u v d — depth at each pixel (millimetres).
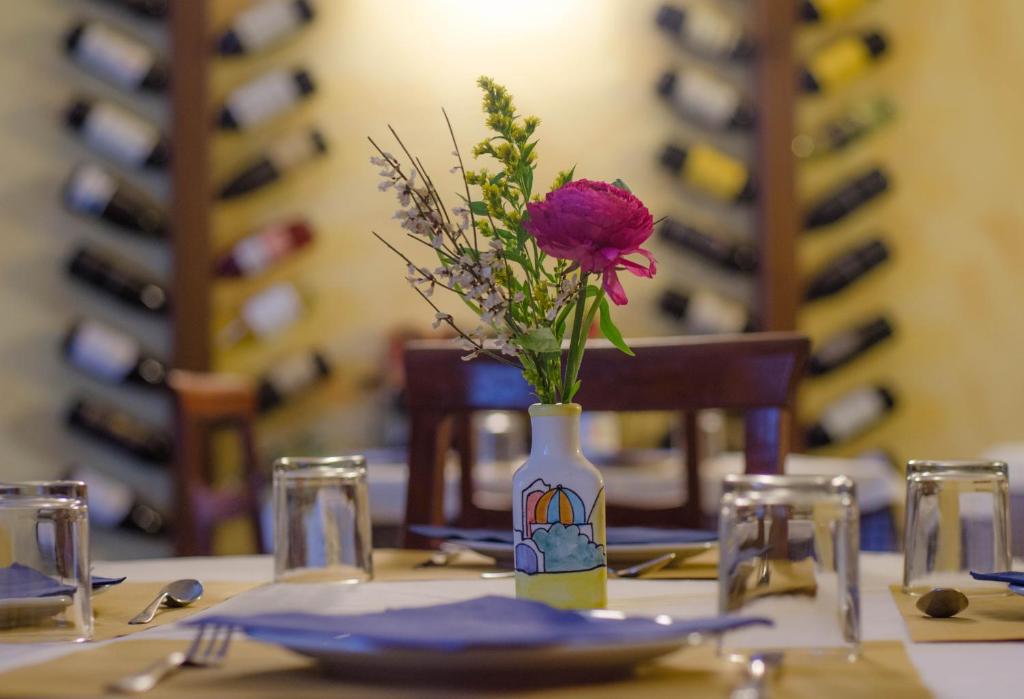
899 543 3422
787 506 884
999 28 4754
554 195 1082
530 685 804
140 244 4621
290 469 1331
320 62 4707
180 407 2809
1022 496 3193
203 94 4543
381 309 4699
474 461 2053
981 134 4754
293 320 4594
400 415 4367
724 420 4531
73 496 1121
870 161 4758
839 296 4742
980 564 1216
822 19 4629
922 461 1240
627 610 1153
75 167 4609
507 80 4723
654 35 4723
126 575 1505
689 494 2035
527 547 1127
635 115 4727
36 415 4594
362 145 4711
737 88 4691
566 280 1123
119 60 4516
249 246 4574
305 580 1330
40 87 4609
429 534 1488
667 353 1867
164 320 4617
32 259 4602
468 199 1138
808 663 876
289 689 802
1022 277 4750
